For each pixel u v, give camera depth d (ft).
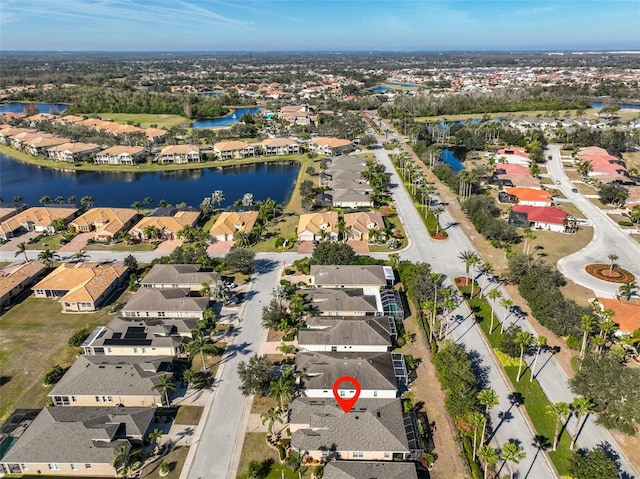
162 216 484.33
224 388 257.96
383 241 443.32
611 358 239.30
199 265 379.76
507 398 246.06
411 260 405.80
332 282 352.69
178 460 213.05
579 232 459.73
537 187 590.14
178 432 228.43
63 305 339.98
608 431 223.51
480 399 209.36
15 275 372.17
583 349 268.00
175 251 398.21
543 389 252.21
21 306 345.51
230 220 476.13
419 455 207.92
